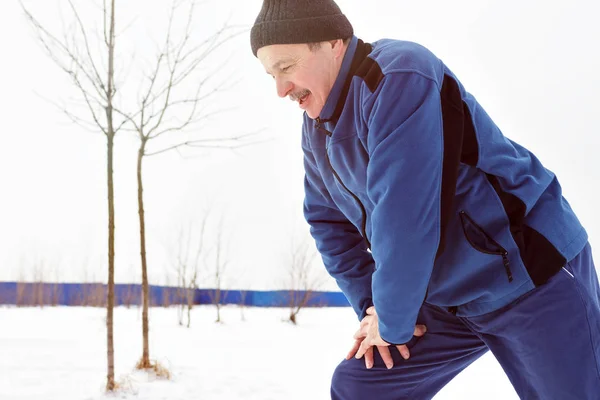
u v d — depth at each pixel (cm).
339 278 162
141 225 448
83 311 1273
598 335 124
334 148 132
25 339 656
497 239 124
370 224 140
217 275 1212
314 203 162
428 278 119
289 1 124
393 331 123
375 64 122
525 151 136
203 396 373
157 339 721
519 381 135
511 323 128
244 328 957
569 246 125
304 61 125
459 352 150
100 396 359
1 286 1459
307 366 523
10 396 350
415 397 156
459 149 118
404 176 113
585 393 122
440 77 120
